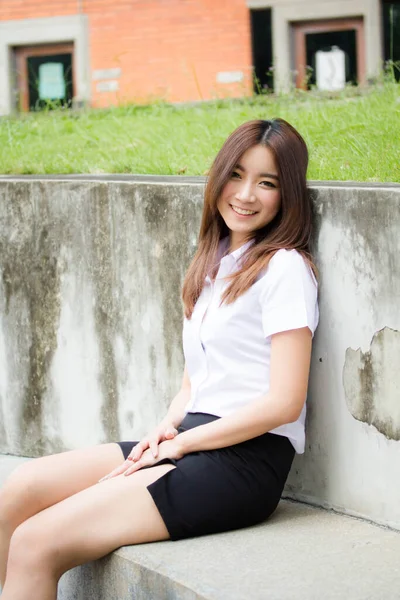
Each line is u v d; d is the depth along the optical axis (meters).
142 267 3.91
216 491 3.01
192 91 10.99
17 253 4.36
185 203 3.72
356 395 3.18
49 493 3.15
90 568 3.15
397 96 6.09
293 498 3.46
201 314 3.25
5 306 4.46
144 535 2.98
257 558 2.84
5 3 11.91
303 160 3.19
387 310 3.05
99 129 6.76
